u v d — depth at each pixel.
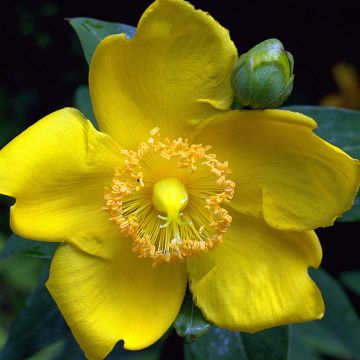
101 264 0.15
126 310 0.15
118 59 0.13
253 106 0.14
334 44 0.31
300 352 0.22
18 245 0.16
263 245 0.15
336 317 0.21
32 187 0.14
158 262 0.15
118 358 0.21
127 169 0.14
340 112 0.17
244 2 0.30
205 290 0.15
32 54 0.33
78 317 0.14
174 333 0.19
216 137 0.14
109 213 0.14
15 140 0.13
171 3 0.13
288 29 0.31
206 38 0.13
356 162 0.13
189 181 0.15
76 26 0.16
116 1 0.31
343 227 0.22
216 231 0.15
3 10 0.32
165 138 0.14
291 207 0.14
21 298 0.31
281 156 0.14
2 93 0.33
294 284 0.15
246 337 0.17
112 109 0.14
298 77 0.31
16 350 0.18
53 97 0.33
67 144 0.14
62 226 0.14
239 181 0.15
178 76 0.14
